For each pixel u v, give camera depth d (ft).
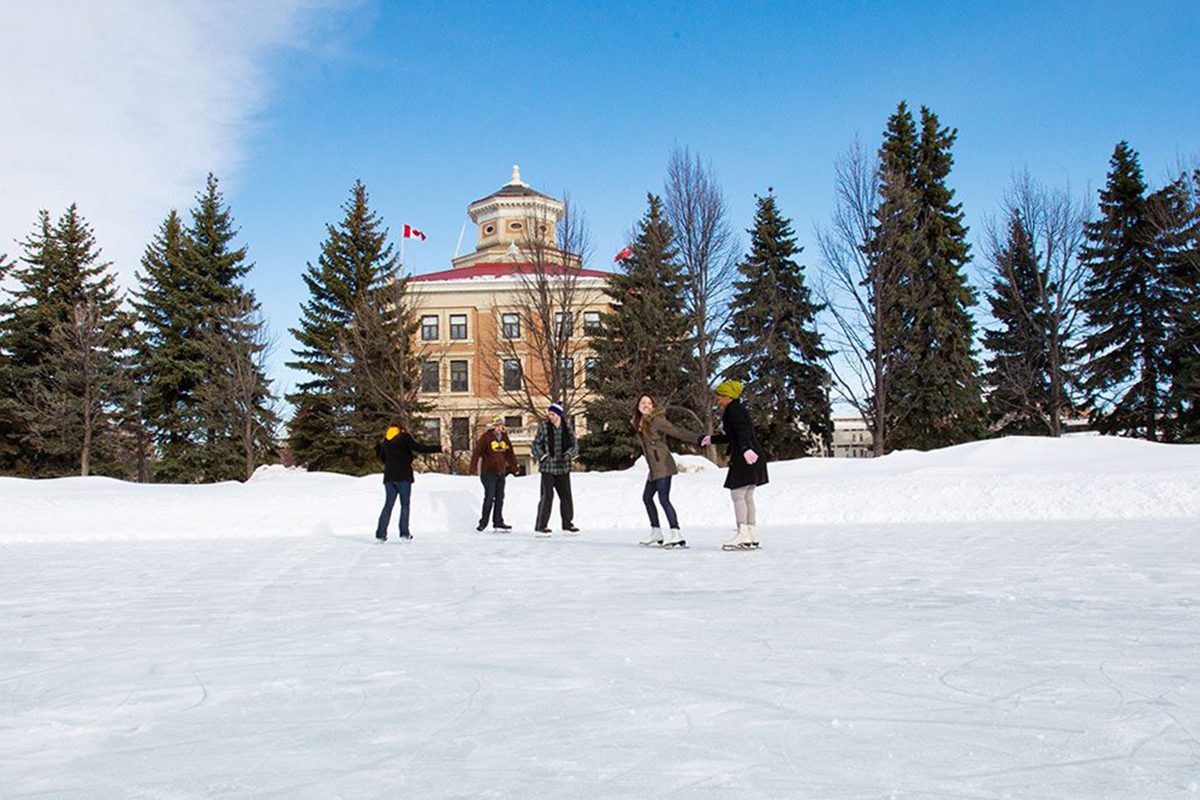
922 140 124.16
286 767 7.57
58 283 136.67
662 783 6.94
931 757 7.48
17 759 8.00
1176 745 7.70
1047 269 105.29
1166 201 107.24
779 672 10.87
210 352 123.65
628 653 12.26
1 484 59.88
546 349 108.37
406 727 8.73
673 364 111.34
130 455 137.39
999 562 23.70
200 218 136.15
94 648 13.80
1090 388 117.60
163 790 7.08
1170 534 31.17
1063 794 6.56
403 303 127.24
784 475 59.82
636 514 48.06
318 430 128.36
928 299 105.91
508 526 45.44
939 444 119.03
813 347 126.62
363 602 18.86
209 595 20.97
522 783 7.01
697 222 94.17
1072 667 10.86
